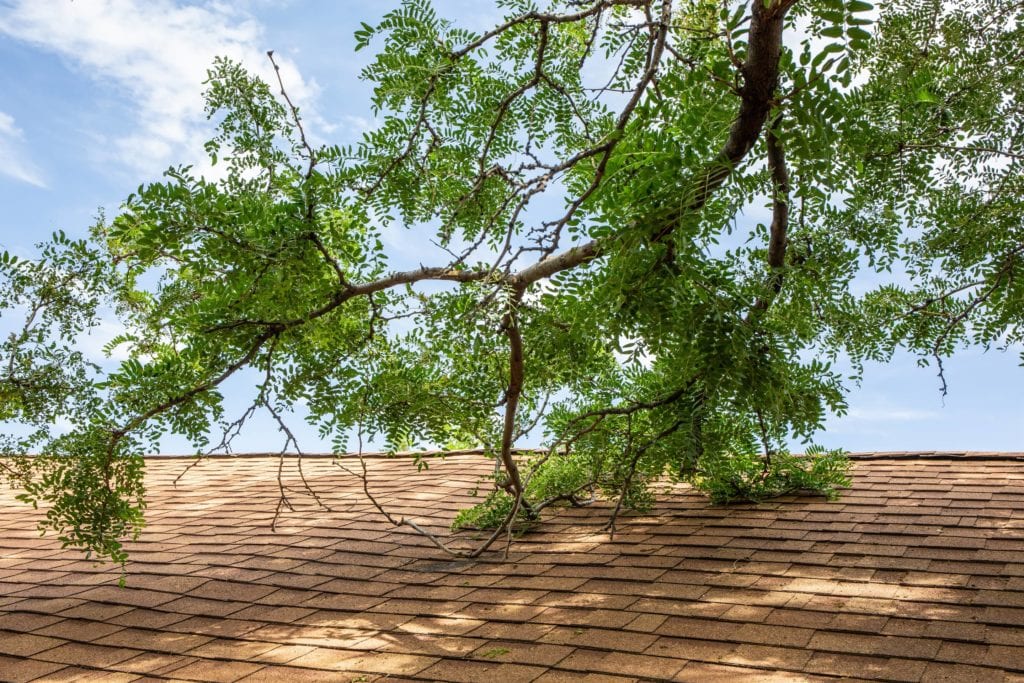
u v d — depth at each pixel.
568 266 4.21
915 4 5.23
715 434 5.25
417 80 4.61
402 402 5.21
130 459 4.84
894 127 4.99
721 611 3.96
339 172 4.64
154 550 5.82
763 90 3.24
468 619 4.22
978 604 3.75
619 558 4.95
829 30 2.88
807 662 3.32
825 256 4.98
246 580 5.10
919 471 6.32
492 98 5.11
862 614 3.77
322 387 5.07
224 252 4.25
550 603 4.32
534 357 5.00
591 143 5.06
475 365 5.16
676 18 4.32
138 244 4.34
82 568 5.53
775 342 4.10
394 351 5.30
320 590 4.87
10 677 3.85
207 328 4.68
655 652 3.55
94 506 4.81
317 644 4.02
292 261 4.40
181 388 4.80
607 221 3.79
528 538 5.63
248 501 7.00
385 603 4.58
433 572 5.08
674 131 3.75
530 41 5.11
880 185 5.02
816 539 4.93
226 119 4.50
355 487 7.18
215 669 3.79
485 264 4.55
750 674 3.24
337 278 4.90
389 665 3.69
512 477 5.29
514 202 5.16
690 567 4.65
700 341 3.97
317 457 8.53
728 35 3.11
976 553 4.44
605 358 5.41
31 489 4.80
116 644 4.20
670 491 6.43
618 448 5.73
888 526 5.04
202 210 4.16
